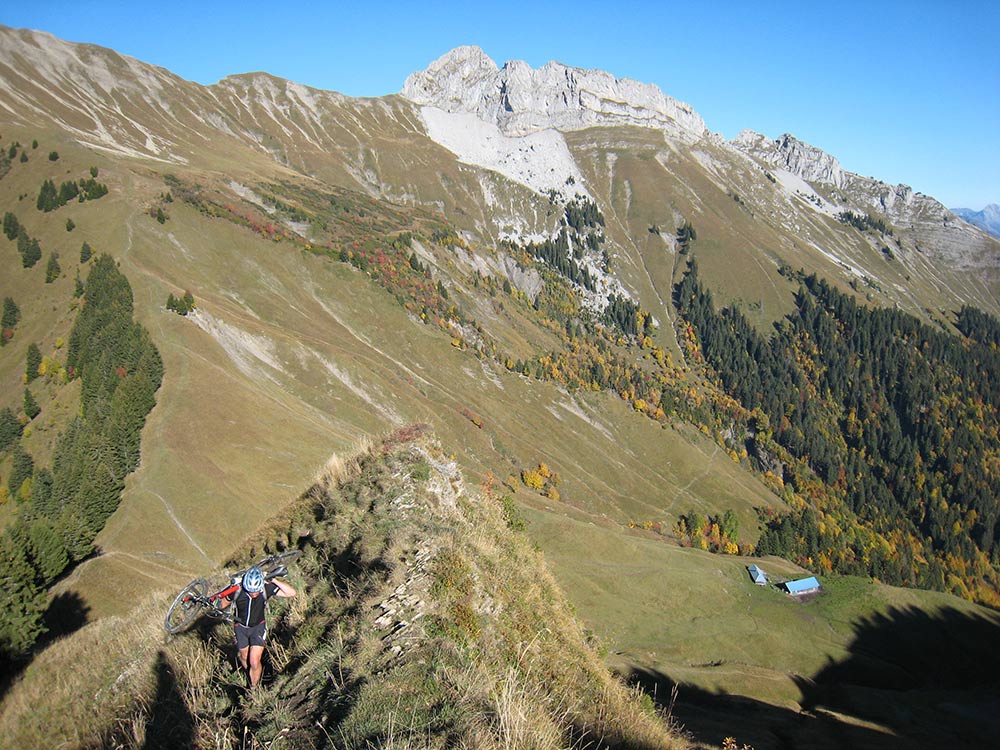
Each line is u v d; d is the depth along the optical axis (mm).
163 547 58125
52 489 72938
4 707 11141
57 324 111312
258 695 9141
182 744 8742
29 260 124938
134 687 10430
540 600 14586
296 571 12914
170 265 132000
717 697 51156
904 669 80938
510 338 194000
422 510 15188
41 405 95125
